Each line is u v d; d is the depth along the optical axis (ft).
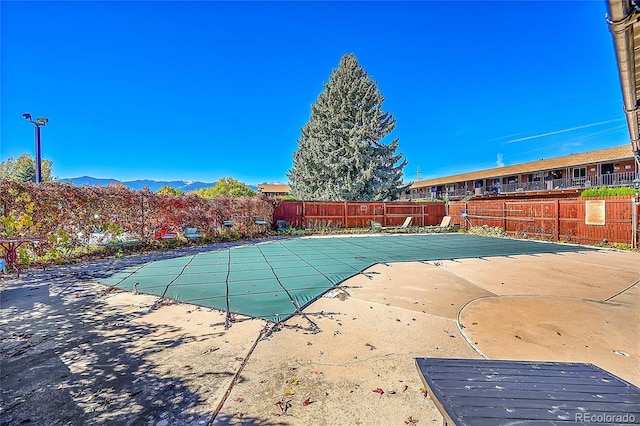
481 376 5.13
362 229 59.26
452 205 64.08
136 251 31.07
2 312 13.38
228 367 8.75
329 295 15.94
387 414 6.79
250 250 33.09
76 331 11.32
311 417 6.68
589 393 4.57
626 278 19.80
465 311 13.65
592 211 36.94
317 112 83.10
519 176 98.07
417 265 24.27
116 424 6.43
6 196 22.12
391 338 10.78
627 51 8.77
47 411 6.84
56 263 24.40
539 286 17.98
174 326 11.78
